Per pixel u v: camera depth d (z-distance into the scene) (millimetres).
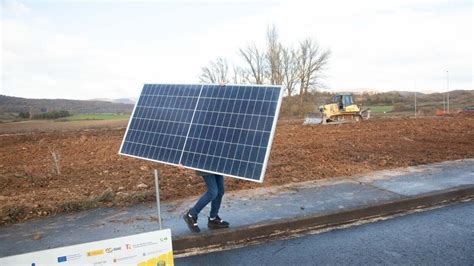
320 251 5887
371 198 8000
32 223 6906
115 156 15797
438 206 8070
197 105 6262
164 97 6855
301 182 9531
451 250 5836
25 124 43625
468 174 10086
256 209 7445
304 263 5488
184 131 6160
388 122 30844
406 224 6996
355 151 14516
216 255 5828
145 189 9180
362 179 9719
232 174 5305
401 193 8352
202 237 6160
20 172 12359
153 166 12750
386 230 6719
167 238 4020
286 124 34375
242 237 6414
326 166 11516
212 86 6277
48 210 7445
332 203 7715
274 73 59562
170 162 6004
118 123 44031
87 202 7742
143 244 3922
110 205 7848
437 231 6621
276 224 6680
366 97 80188
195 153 5828
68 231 6469
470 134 20016
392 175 10141
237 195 8484
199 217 7062
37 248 5785
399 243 6137
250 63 60219
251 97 5711
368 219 7355
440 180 9461
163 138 6371
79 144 21281
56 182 10539
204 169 5598
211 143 5738
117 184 9867
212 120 5926
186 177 10562
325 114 33281
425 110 59719
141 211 7461
